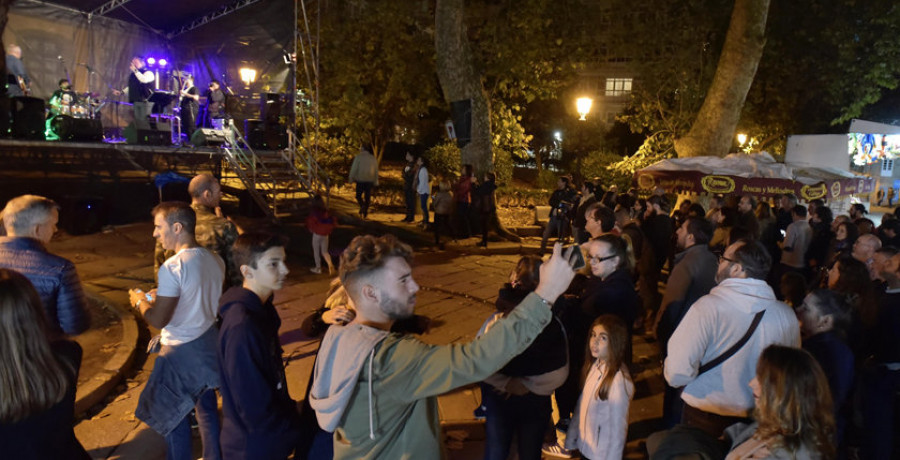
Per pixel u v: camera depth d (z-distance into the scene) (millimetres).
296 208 13570
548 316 1716
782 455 2146
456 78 14445
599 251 4027
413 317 2844
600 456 3496
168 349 3166
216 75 16656
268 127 14633
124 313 6441
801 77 17938
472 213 13992
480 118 14812
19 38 13938
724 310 2941
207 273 3246
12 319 1875
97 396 4531
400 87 18875
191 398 3182
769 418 2217
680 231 4746
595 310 3947
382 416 1845
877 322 3928
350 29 18109
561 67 16594
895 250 4234
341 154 20984
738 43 14203
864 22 17078
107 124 15914
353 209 15703
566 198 12398
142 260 9141
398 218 15281
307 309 7367
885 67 16766
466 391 5109
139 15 15773
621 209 8461
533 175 31484
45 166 11828
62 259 3029
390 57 17844
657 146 18891
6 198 10602
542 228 16422
